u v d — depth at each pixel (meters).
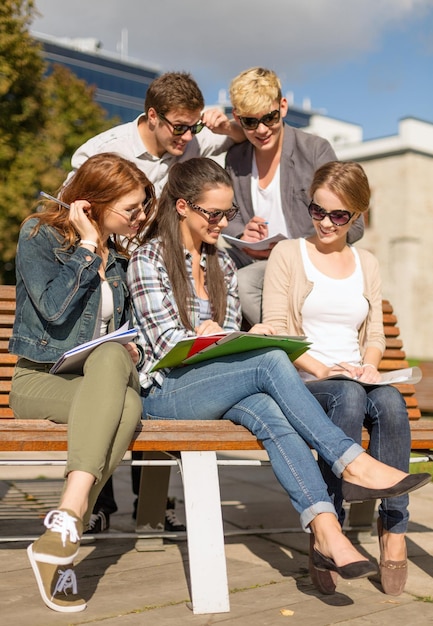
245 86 3.83
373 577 3.01
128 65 97.31
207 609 2.52
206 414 2.88
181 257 3.09
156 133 3.97
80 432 2.43
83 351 2.60
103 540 3.61
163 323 3.00
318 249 3.43
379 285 3.51
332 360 3.33
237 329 3.29
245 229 3.96
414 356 27.86
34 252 2.87
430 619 2.51
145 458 3.36
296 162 3.99
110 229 2.96
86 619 2.44
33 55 22.19
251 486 5.26
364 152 28.92
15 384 2.87
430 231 28.48
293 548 3.50
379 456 2.88
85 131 23.86
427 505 4.52
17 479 5.24
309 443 2.68
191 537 2.58
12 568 3.06
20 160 21.39
